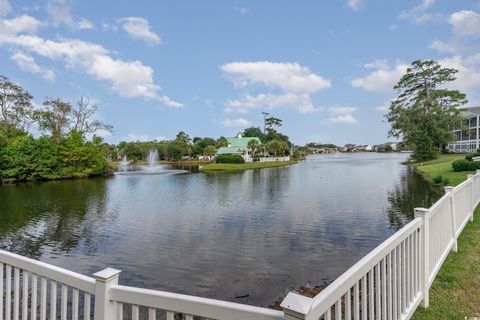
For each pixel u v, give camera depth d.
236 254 6.52
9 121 32.38
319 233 7.90
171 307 1.49
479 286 3.32
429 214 3.06
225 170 36.38
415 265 2.80
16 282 2.25
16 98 32.88
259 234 8.02
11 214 11.47
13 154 25.33
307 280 5.16
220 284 5.11
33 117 32.69
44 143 27.78
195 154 67.94
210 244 7.29
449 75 36.97
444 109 34.16
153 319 1.56
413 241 2.77
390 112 39.91
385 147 108.19
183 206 12.64
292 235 7.81
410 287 2.68
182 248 7.05
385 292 2.13
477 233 5.11
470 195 5.96
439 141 32.50
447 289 3.27
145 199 14.79
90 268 6.04
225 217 10.27
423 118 32.47
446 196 4.05
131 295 1.59
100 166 30.77
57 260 6.54
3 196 16.58
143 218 10.47
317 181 20.80
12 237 8.35
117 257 6.59
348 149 129.38
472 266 3.82
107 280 1.63
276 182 21.22
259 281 5.17
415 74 38.75
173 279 5.37
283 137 84.19
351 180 20.42
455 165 17.75
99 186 21.16
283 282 5.11
